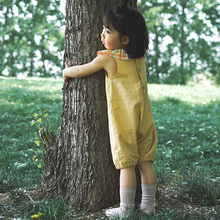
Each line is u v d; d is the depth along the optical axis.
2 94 9.27
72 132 2.71
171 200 2.92
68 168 2.74
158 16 27.30
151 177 2.52
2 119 6.48
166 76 30.97
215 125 7.42
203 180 3.21
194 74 32.59
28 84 12.11
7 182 3.22
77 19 2.61
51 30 25.50
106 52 2.46
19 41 28.17
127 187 2.39
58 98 9.32
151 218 2.33
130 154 2.39
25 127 6.04
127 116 2.42
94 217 2.50
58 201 2.58
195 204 2.87
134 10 2.44
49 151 2.87
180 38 30.39
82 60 2.62
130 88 2.43
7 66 28.91
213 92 13.59
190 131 6.56
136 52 2.44
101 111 2.64
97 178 2.64
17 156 4.39
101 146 2.65
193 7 29.69
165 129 6.61
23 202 2.66
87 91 2.63
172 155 4.72
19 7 26.97
